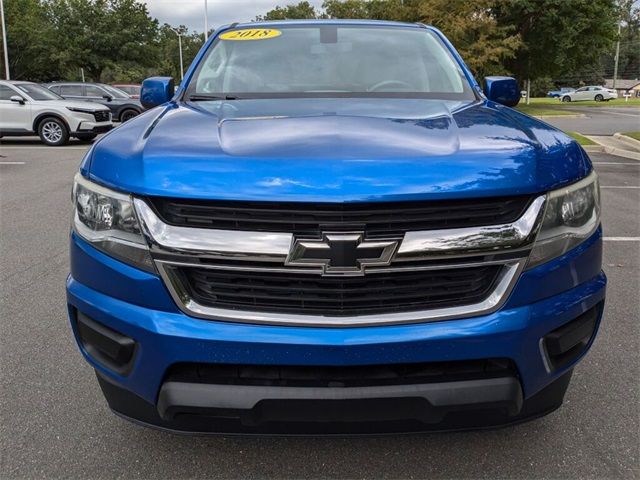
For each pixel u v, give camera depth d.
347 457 2.50
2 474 2.41
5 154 13.53
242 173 1.89
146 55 44.25
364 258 1.88
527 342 2.00
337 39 3.55
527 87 46.78
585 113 32.03
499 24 36.19
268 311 1.93
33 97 15.70
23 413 2.86
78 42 41.28
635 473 2.40
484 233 1.92
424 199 1.86
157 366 1.98
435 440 2.61
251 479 2.37
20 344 3.62
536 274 2.01
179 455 2.52
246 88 3.14
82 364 3.37
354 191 1.84
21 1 44.69
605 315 4.07
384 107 2.71
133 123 2.47
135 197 1.97
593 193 2.23
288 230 1.87
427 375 1.97
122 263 2.02
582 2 34.44
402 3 39.59
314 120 2.36
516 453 2.53
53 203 7.91
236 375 1.97
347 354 1.90
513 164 1.98
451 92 3.15
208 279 1.95
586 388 3.09
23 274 4.93
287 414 1.94
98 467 2.45
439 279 1.96
